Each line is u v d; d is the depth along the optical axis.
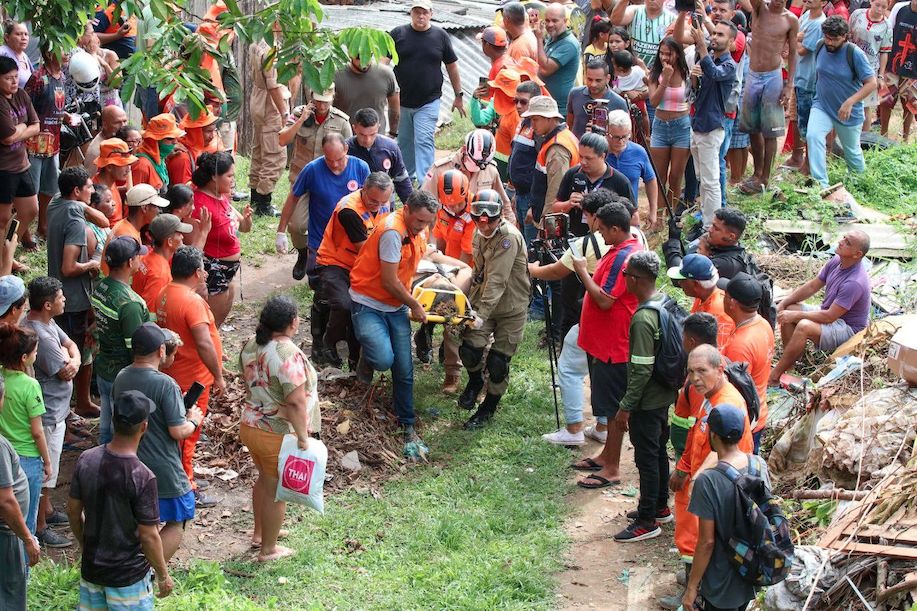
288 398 6.76
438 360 10.10
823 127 13.18
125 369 6.54
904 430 7.14
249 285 11.41
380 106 12.82
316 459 6.86
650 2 13.76
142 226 8.50
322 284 9.17
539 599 6.82
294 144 11.97
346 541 7.44
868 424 7.24
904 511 6.35
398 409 8.67
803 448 7.93
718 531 5.49
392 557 7.26
